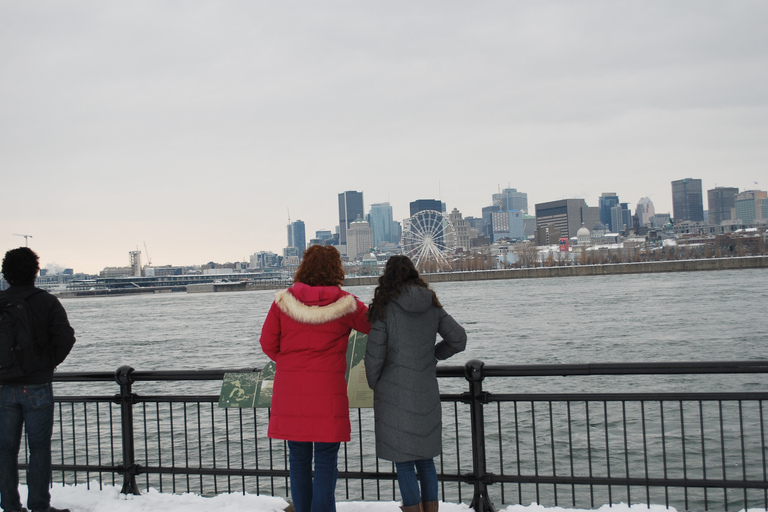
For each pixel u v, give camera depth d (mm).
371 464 15125
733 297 81875
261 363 43000
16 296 5570
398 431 4879
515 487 14531
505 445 17797
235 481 14281
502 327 59562
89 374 6738
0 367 5465
